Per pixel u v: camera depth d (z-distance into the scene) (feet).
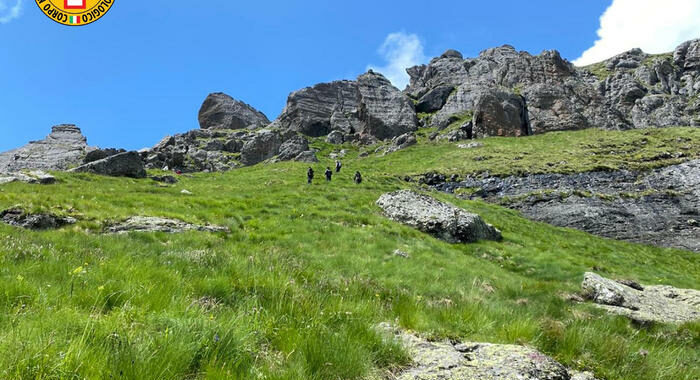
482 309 28.76
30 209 53.88
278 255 48.60
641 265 98.12
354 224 81.35
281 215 81.25
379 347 18.04
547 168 223.30
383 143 405.39
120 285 20.95
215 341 15.10
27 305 17.08
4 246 27.91
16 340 12.77
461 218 91.25
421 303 29.17
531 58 436.35
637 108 408.67
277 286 25.71
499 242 95.04
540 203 173.58
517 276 70.13
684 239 132.77
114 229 56.18
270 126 506.89
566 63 453.17
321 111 503.61
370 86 470.80
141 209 68.54
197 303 20.72
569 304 48.88
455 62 586.04
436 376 15.94
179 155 267.80
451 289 50.08
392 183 178.09
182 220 65.46
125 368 12.23
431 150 309.01
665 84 480.23
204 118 522.88
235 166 308.81
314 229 73.26
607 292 51.24
